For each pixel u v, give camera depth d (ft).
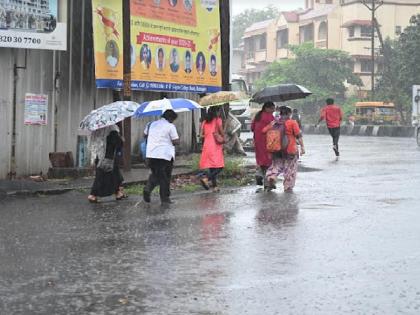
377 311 18.37
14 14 46.19
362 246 26.61
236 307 18.94
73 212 36.50
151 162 39.70
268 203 39.24
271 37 280.10
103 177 40.27
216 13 70.33
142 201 40.83
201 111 72.69
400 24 231.09
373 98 189.06
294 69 219.41
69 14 52.16
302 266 23.52
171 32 63.67
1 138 47.11
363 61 228.02
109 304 19.34
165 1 62.75
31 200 41.16
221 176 52.60
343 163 65.10
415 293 19.99
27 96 48.80
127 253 25.94
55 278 22.24
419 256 24.70
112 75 54.95
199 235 29.45
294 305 19.03
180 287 21.07
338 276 22.07
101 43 53.78
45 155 50.65
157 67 61.72
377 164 63.67
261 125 47.16
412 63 186.91
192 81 67.00
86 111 54.70
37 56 49.47
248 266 23.66
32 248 26.96
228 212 35.99
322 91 214.07
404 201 38.99
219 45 71.05
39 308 18.98
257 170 47.73
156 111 40.40
